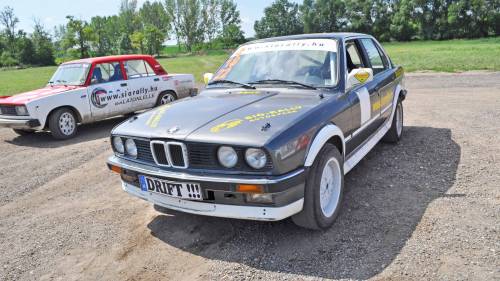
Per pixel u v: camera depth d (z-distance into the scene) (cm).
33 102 806
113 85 931
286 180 304
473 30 7419
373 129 497
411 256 309
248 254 332
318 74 424
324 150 349
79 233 399
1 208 486
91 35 7269
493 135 632
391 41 8394
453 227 348
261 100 386
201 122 342
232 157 309
